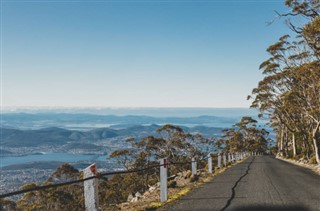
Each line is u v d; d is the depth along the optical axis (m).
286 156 59.44
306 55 32.19
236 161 40.91
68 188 42.84
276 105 43.47
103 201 42.09
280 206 7.92
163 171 9.22
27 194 38.94
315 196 9.55
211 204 8.29
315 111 31.62
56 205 38.75
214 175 17.53
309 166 30.00
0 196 3.82
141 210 8.02
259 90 42.75
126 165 48.91
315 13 23.44
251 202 8.49
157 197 10.27
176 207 8.05
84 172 5.68
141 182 46.78
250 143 82.62
